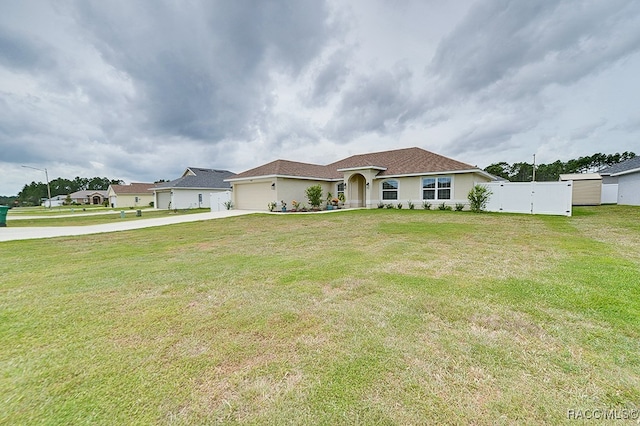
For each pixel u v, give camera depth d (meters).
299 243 8.47
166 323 3.31
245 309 3.67
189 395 2.12
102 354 2.68
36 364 2.52
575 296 3.83
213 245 8.58
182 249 8.02
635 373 2.27
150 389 2.19
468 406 1.97
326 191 25.20
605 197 23.80
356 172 21.97
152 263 6.30
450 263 5.73
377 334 2.97
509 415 1.89
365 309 3.59
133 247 8.48
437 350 2.65
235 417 1.92
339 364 2.47
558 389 2.12
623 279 4.43
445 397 2.06
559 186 15.17
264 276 5.11
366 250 7.18
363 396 2.08
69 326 3.26
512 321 3.20
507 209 16.86
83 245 8.95
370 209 20.36
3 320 3.42
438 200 19.42
